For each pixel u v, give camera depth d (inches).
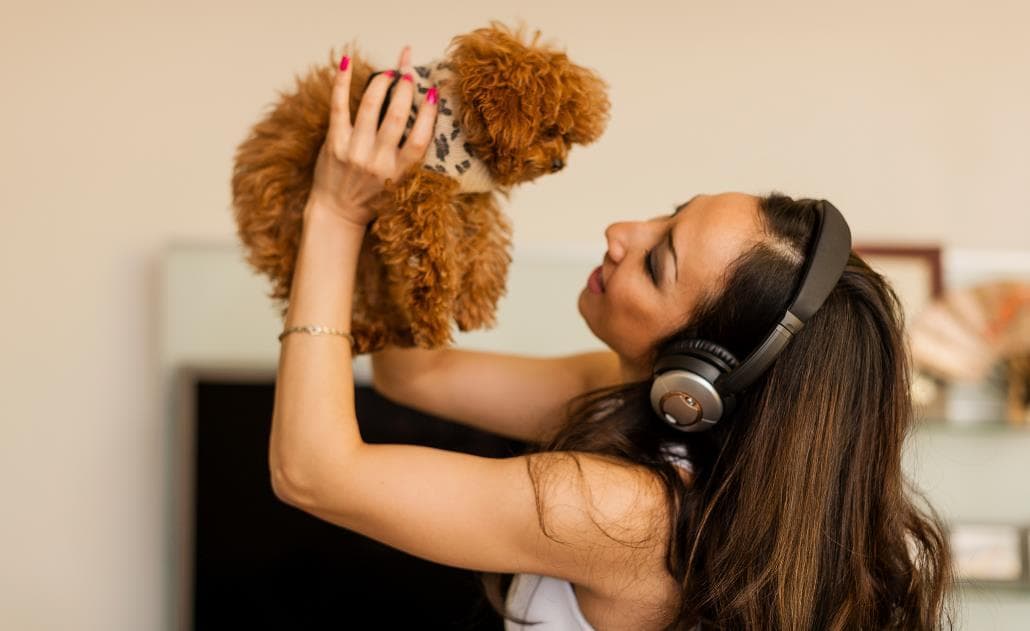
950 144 86.0
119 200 79.4
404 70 33.8
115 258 79.1
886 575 38.1
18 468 78.1
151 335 79.2
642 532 34.7
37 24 78.7
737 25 84.4
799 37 84.9
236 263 77.7
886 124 85.7
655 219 40.6
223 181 80.2
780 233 36.5
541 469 33.9
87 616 78.2
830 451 36.2
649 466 36.4
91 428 78.6
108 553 78.4
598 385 46.4
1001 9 86.0
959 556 79.8
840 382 36.4
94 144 79.1
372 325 37.0
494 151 31.9
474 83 31.1
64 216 78.9
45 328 78.5
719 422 38.4
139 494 78.7
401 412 75.5
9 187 78.4
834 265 35.4
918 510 44.1
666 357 36.5
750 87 84.5
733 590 35.3
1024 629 80.0
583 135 32.1
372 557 76.9
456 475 33.5
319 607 76.4
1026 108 86.0
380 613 76.8
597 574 35.1
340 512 33.4
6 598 77.8
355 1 80.9
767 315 35.7
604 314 39.8
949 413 81.7
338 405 33.1
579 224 83.0
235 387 76.1
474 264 35.6
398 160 32.6
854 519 36.6
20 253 78.4
